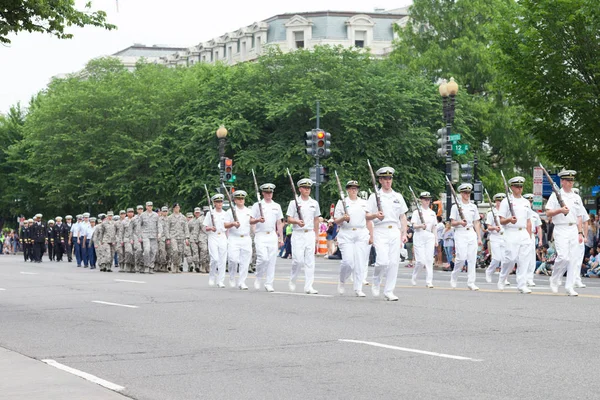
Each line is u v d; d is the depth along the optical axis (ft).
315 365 41.24
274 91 238.27
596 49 134.21
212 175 229.04
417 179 231.71
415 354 43.47
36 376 39.63
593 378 36.63
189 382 38.04
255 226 87.92
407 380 36.96
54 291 90.89
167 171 246.47
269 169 222.89
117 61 301.84
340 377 38.11
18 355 46.26
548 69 137.49
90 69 301.43
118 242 147.64
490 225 97.04
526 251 81.61
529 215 82.23
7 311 70.18
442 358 42.09
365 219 78.23
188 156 239.91
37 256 204.95
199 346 48.34
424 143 227.81
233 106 235.61
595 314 59.62
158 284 101.65
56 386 37.09
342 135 227.81
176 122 252.21
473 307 65.26
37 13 70.95
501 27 142.92
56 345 50.14
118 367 42.29
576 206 77.20
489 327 53.21
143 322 60.13
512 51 141.28
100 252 149.07
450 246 135.13
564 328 52.34
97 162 258.57
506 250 83.10
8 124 341.41
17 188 323.78
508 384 35.63
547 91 139.44
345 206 78.02
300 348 46.52
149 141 249.75
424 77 248.73
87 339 52.37
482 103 242.17
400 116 229.04
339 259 181.47
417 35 265.54
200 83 279.08
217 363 42.70
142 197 253.85
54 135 260.42
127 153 252.62
